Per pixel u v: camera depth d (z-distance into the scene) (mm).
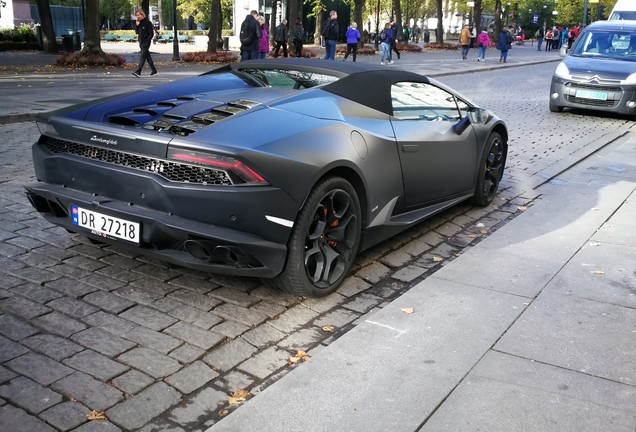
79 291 3725
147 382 2830
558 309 3648
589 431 2498
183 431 2520
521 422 2553
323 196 3570
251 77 4492
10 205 5387
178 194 3318
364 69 4543
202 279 3982
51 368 2885
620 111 12461
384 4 56750
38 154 3963
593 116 13070
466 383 2842
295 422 2543
